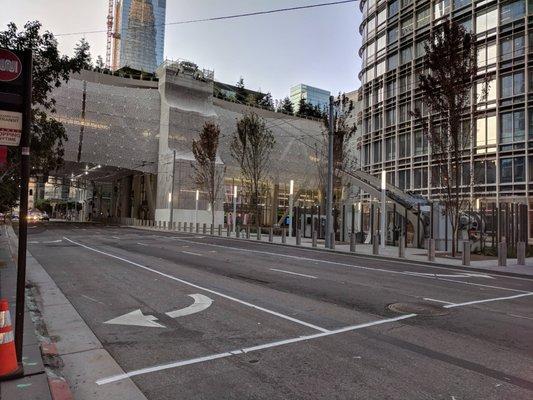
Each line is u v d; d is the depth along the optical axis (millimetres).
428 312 8281
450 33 20141
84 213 114188
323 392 4531
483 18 37000
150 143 60688
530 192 33000
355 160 48031
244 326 7086
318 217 35219
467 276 14398
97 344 6145
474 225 26250
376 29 49875
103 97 57656
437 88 20484
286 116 77938
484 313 8344
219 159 59938
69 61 12945
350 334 6668
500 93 35375
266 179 64625
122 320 7445
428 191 40594
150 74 72312
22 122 4602
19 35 12117
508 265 17672
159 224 54562
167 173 57469
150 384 4754
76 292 9945
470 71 19875
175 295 9641
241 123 39906
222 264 15453
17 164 13188
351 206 33875
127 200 78188
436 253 22641
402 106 44906
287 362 5414
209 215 57812
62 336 6527
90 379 4891
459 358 5598
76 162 57312
